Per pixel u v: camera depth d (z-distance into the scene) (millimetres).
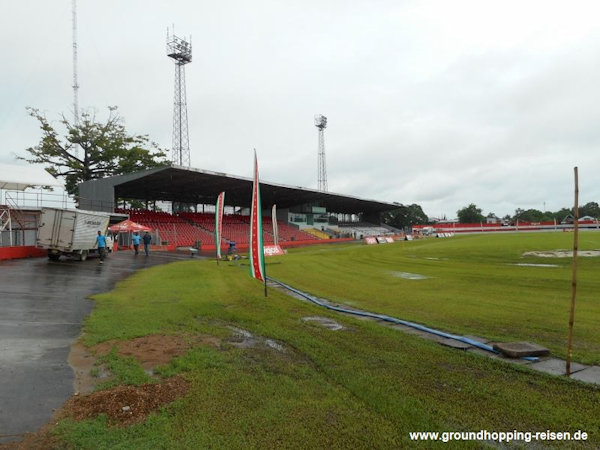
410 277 15680
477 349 6203
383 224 108875
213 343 6379
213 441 3377
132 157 50594
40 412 3939
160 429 3566
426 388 4547
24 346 6172
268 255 28234
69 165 48844
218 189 49188
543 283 13203
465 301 10234
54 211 21406
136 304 9562
